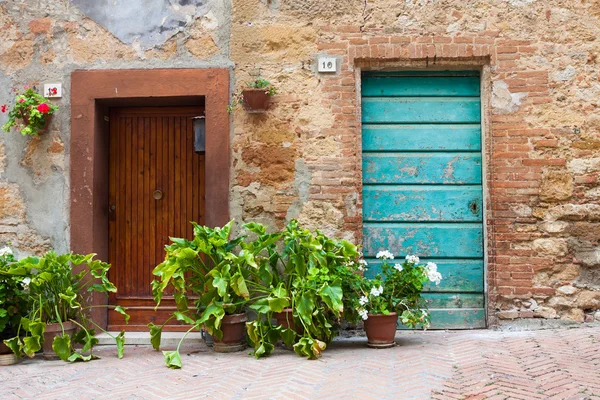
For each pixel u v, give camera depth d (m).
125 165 6.14
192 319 5.21
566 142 5.63
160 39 5.85
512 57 5.70
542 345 4.78
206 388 3.87
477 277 5.79
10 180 5.89
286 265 5.14
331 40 5.78
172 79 5.79
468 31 5.73
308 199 5.69
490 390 3.60
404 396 3.56
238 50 5.80
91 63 5.88
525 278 5.58
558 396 3.45
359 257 5.66
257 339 4.83
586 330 5.32
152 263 6.06
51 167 5.85
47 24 5.93
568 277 5.56
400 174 5.88
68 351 4.85
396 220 5.85
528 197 5.61
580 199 5.59
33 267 4.98
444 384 3.77
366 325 5.02
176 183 6.10
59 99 5.89
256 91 5.59
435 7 5.76
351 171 5.69
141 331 5.97
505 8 5.73
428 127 5.91
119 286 6.05
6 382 4.18
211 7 5.84
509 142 5.65
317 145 5.72
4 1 5.99
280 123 5.74
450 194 5.86
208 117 5.76
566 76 5.67
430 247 5.82
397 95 5.94
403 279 5.05
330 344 5.24
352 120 5.72
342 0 5.79
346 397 3.57
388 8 5.78
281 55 5.79
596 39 5.70
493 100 5.69
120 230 6.10
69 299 4.92
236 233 5.70
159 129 6.14
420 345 4.99
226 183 5.72
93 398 3.70
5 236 5.85
